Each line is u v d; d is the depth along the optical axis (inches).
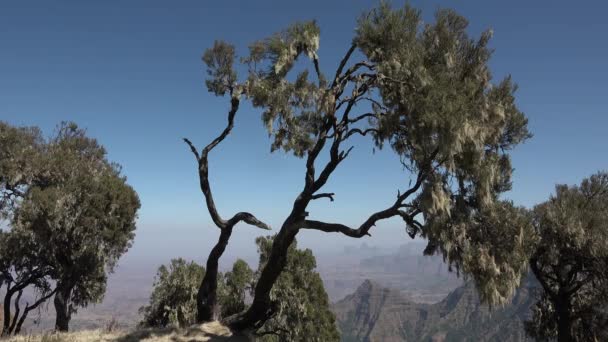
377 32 460.8
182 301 916.6
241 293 1047.6
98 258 891.4
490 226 435.8
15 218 842.8
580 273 805.2
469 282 428.8
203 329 570.3
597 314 789.2
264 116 481.7
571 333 802.8
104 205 900.0
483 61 450.3
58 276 909.8
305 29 490.0
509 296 418.0
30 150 926.4
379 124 478.6
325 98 478.9
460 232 416.2
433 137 405.7
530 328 922.7
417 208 442.9
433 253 444.8
